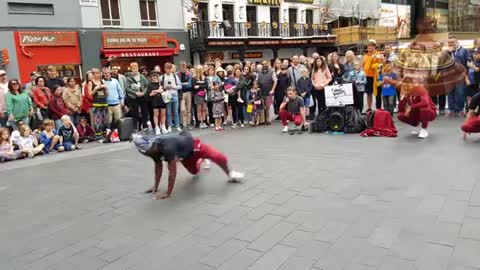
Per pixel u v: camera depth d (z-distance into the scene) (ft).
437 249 10.07
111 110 31.86
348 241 10.93
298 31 91.40
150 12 68.44
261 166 19.76
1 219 14.88
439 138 23.04
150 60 70.49
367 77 32.12
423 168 17.17
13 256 11.65
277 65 37.55
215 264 10.25
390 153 20.36
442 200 13.33
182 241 11.79
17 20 54.70
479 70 28.99
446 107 35.29
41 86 30.99
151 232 12.64
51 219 14.53
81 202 16.25
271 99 34.86
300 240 11.23
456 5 103.91
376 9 101.30
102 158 25.00
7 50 53.93
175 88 33.40
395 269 9.32
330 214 12.93
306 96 33.68
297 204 14.11
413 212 12.54
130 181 18.92
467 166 16.92
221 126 35.73
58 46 58.39
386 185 15.37
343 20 101.60
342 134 27.17
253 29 83.41
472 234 10.72
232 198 15.26
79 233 13.02
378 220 12.15
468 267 9.14
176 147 15.74
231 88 33.76
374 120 25.75
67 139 28.78
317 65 33.12
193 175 18.86
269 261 10.18
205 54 76.23
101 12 62.75
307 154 21.71
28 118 29.63
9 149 26.22
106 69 31.81
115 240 12.26
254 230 12.16
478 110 21.75
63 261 11.11
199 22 73.26
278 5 87.97
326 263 9.86
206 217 13.52
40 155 27.53
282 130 31.09
